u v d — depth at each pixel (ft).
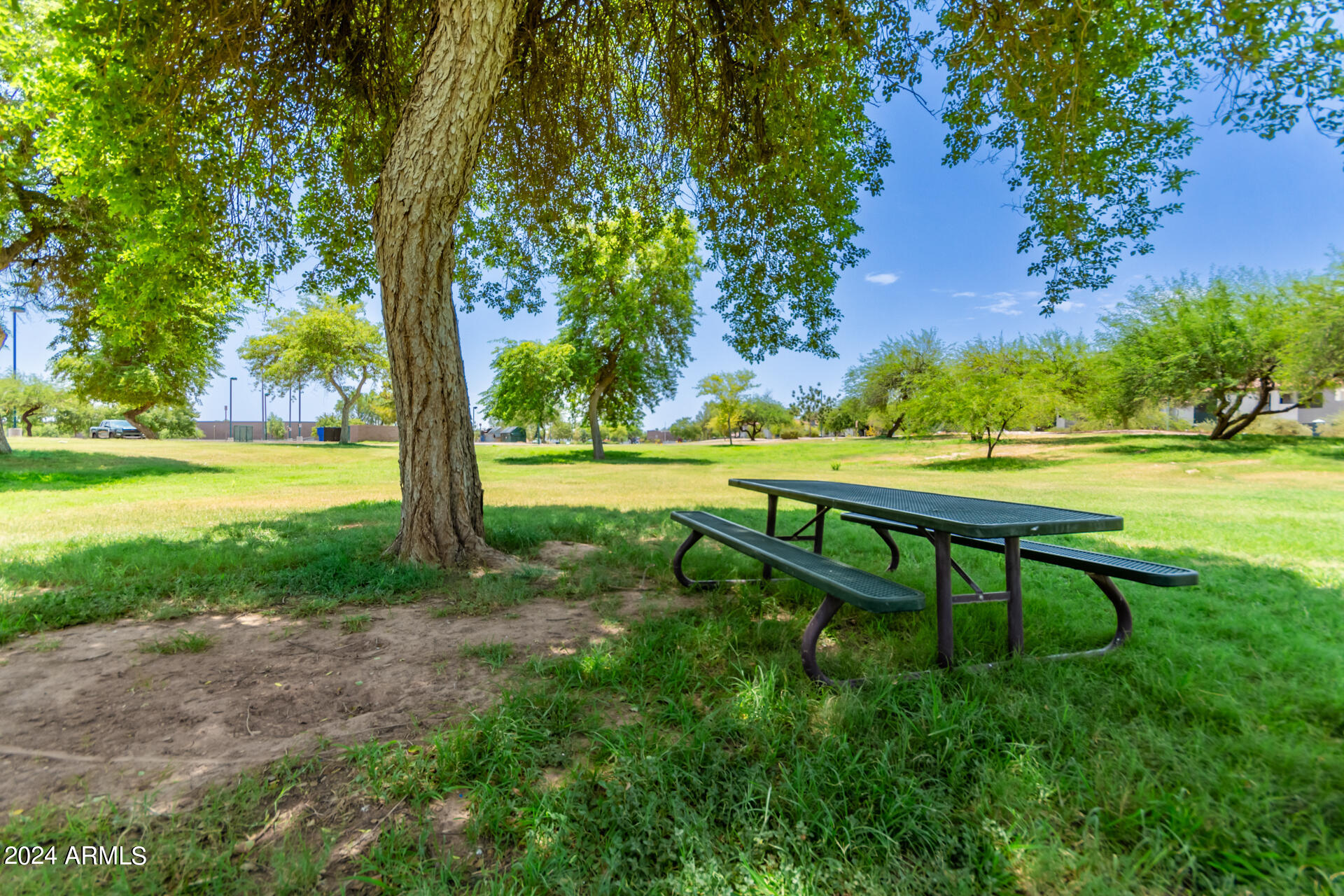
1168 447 84.23
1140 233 19.81
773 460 98.43
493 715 6.98
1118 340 95.14
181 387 92.89
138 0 16.67
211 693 8.08
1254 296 81.46
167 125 18.95
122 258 28.14
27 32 28.78
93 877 4.46
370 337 132.67
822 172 23.48
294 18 18.86
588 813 5.20
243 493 39.91
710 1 19.74
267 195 23.31
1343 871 4.55
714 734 6.58
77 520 24.89
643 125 24.36
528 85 21.65
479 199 28.17
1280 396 93.86
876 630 10.21
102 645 9.95
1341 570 15.75
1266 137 14.12
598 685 8.13
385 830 5.02
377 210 15.38
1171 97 18.49
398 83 21.67
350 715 7.41
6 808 5.46
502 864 4.74
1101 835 4.99
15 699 7.86
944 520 7.99
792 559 9.41
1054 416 91.35
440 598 13.16
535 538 19.70
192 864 4.63
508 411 95.25
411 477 15.97
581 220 28.53
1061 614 11.07
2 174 40.06
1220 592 13.41
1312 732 6.63
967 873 4.49
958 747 6.14
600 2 20.63
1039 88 17.58
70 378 88.43
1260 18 12.85
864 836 4.97
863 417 164.66
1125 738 6.20
